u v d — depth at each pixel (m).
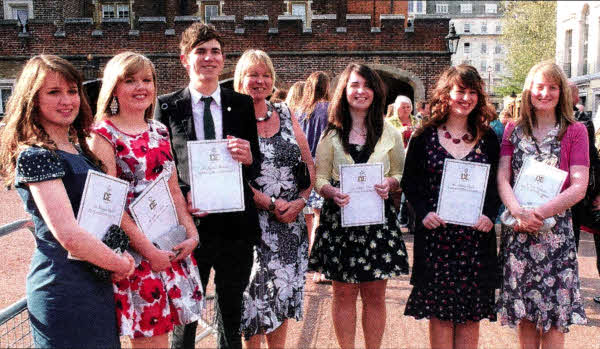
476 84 2.61
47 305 1.91
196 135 2.53
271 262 2.74
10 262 4.05
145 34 12.99
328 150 2.91
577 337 3.36
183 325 2.48
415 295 2.78
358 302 3.81
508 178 2.80
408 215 6.52
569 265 2.69
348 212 2.77
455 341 2.82
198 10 16.58
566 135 2.68
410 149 2.84
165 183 2.26
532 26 20.31
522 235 2.73
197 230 2.52
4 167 1.93
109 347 2.01
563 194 2.61
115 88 2.18
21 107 1.89
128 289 2.14
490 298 2.72
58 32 11.59
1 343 2.41
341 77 2.87
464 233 2.71
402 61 13.21
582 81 16.23
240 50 13.16
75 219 1.89
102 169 2.09
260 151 2.73
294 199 2.81
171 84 13.13
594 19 16.02
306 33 13.16
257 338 2.81
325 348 3.09
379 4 16.48
